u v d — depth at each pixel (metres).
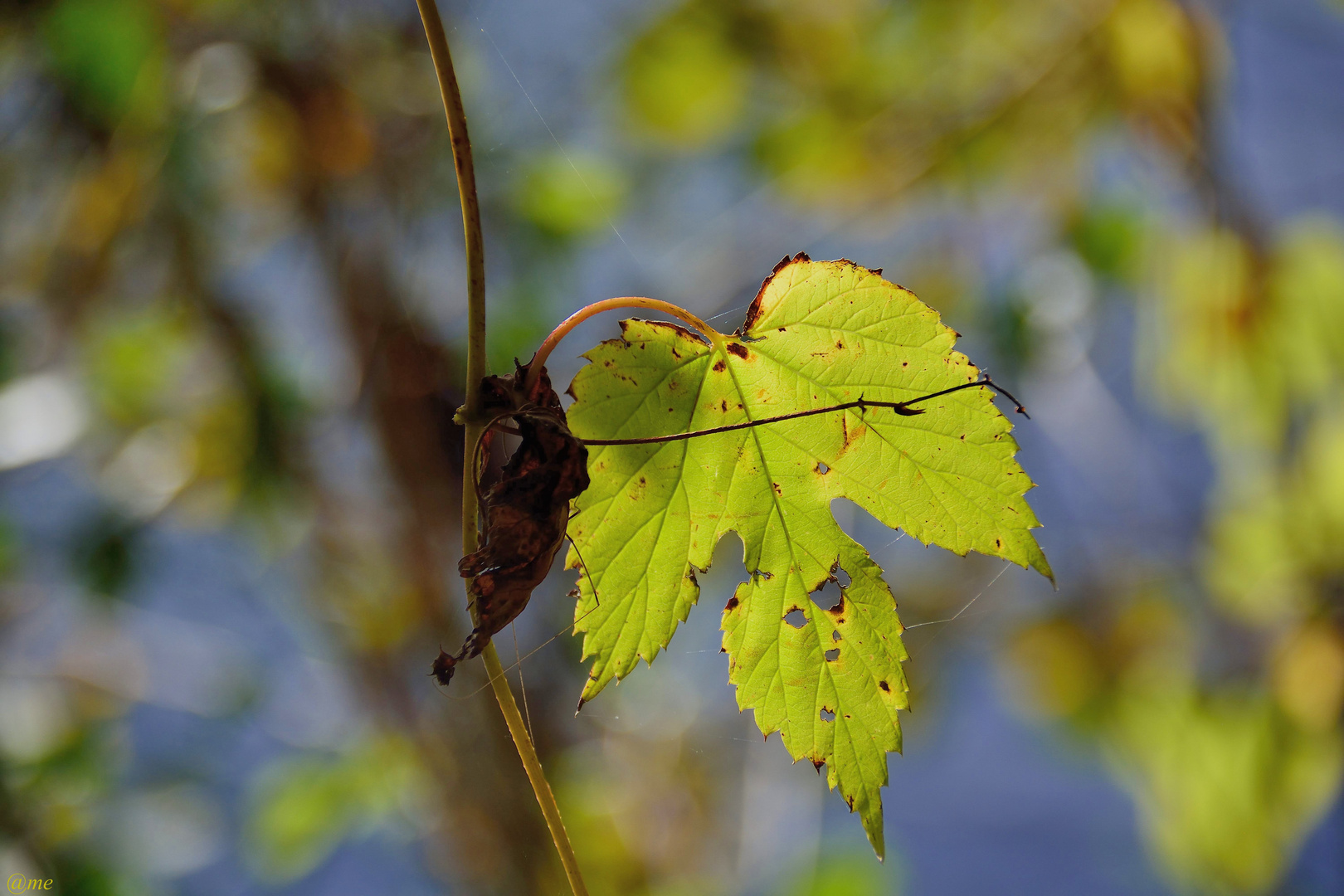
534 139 1.10
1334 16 1.19
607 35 1.22
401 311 0.98
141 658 1.21
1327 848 1.16
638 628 0.62
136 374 1.07
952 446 0.62
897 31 1.24
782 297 0.62
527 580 0.60
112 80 0.87
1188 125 1.06
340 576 1.10
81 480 1.11
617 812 1.18
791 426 0.62
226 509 1.09
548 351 0.61
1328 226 1.14
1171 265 1.21
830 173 1.24
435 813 1.09
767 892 1.13
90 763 1.10
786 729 0.62
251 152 0.98
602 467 0.62
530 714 1.08
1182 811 1.19
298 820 1.09
